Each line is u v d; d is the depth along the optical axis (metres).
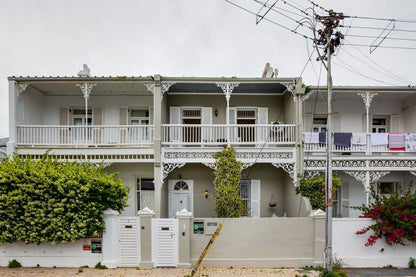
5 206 7.02
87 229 7.20
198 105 12.41
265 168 12.12
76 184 7.14
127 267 7.52
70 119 12.43
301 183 9.93
